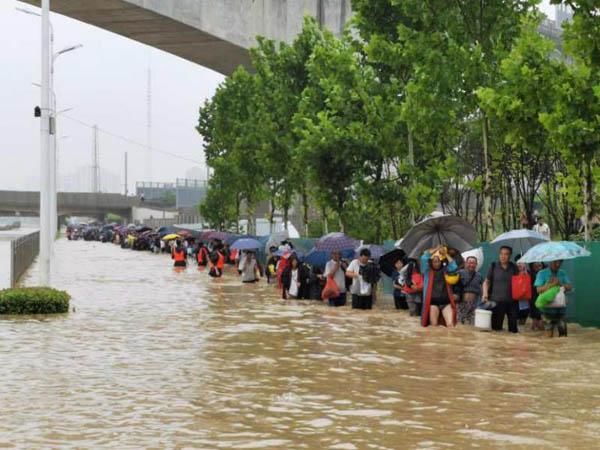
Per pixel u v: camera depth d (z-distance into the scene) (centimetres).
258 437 929
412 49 2592
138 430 962
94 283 3547
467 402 1117
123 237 8656
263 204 7956
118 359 1499
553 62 2084
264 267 4159
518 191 3294
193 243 5919
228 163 5997
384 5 3025
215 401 1127
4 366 1418
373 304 2609
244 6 5956
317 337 1812
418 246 2164
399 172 3158
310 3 6022
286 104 4347
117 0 5328
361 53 3528
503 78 2417
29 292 2306
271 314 2309
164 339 1778
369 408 1082
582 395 1162
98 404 1106
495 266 1900
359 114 3406
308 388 1221
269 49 4719
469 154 3616
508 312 1889
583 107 1962
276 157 4528
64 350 1611
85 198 14938
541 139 2142
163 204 16288
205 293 3030
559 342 1717
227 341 1748
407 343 1709
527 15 2611
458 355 1546
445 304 1994
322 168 3462
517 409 1071
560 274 1808
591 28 1916
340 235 2631
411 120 2631
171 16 5644
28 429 966
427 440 912
